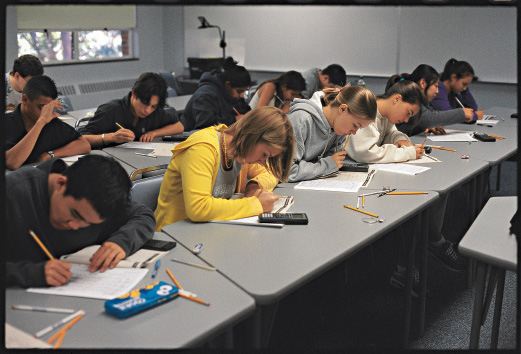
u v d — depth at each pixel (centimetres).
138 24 732
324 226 174
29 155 254
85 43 682
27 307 119
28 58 321
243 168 203
